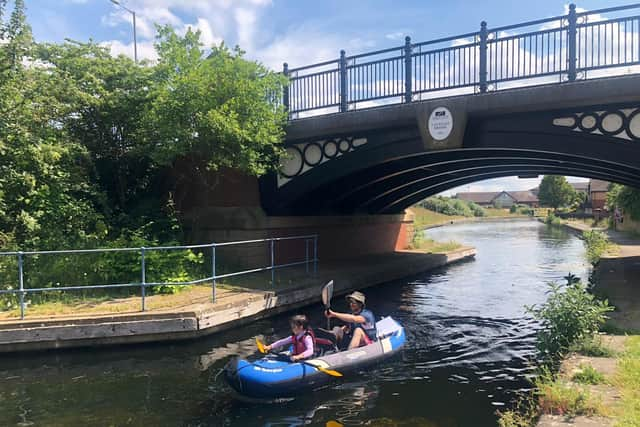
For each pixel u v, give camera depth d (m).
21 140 11.15
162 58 13.30
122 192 15.15
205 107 12.33
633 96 9.66
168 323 9.05
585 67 10.23
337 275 14.66
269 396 6.68
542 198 107.88
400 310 12.69
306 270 14.42
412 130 12.56
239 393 6.70
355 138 13.52
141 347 8.96
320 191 16.50
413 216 27.14
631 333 7.61
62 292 10.30
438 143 11.72
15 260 10.69
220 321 9.80
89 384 7.32
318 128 13.52
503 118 11.36
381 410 6.38
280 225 15.79
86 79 13.30
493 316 11.96
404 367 8.09
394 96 12.56
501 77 11.16
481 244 35.44
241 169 13.53
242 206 15.37
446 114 11.52
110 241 12.50
